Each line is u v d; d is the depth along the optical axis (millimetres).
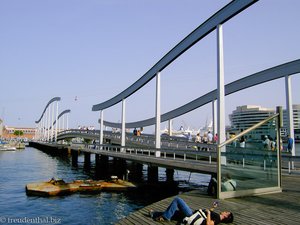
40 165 46125
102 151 35375
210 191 10156
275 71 20688
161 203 8945
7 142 118500
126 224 6879
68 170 39625
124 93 36688
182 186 24281
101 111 45812
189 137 37000
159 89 26031
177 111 40375
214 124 27703
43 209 16500
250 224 6715
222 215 6785
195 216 6641
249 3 15305
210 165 16422
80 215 15422
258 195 9836
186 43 21703
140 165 29188
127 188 21594
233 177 9594
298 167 17453
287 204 8555
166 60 24844
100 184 21891
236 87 25875
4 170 37625
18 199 18859
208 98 31656
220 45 17172
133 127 55062
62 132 79000
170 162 18547
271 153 10508
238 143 11062
